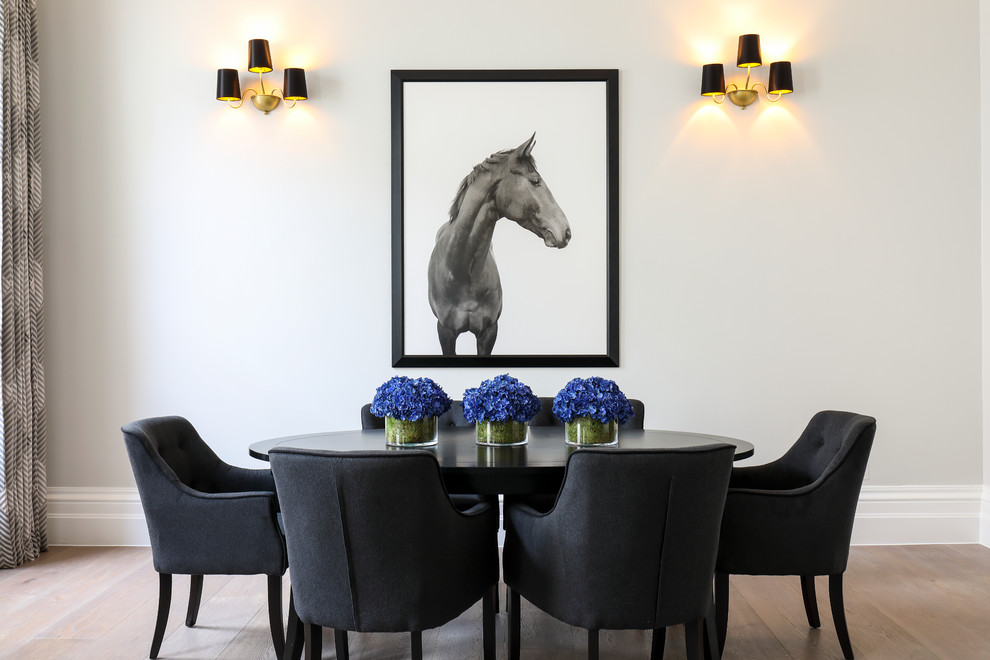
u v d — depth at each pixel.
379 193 4.18
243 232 4.17
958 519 4.14
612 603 2.14
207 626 2.99
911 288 4.18
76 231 4.16
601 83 4.15
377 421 3.57
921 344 4.18
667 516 2.10
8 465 3.74
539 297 4.18
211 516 2.56
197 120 4.17
